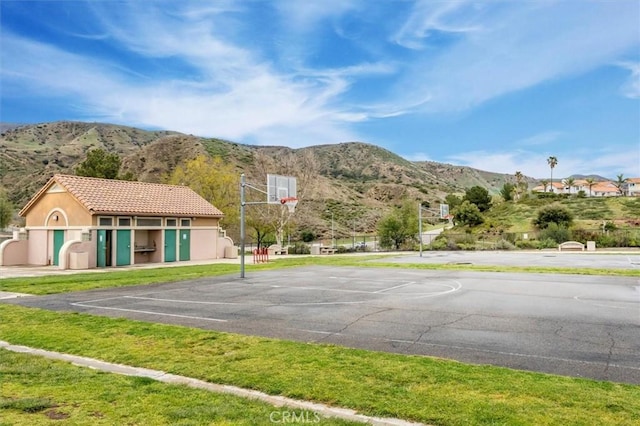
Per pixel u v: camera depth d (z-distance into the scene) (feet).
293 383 20.71
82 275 74.02
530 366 23.86
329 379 21.20
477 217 246.88
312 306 42.98
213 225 119.44
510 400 18.42
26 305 45.32
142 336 30.68
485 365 23.67
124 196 102.22
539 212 214.69
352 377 21.45
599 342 28.84
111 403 18.54
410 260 108.58
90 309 42.73
